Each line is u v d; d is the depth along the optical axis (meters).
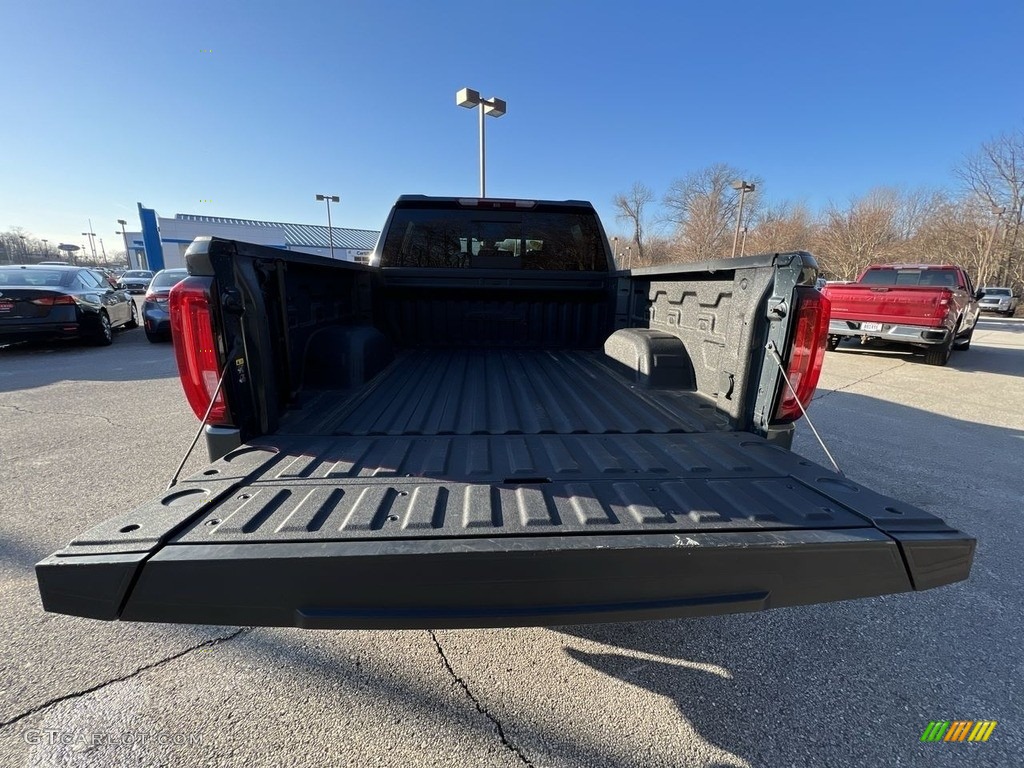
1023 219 36.47
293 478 1.52
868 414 5.73
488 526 1.28
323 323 2.79
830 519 1.36
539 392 2.68
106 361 8.12
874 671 1.92
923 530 1.33
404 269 3.72
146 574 1.13
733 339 2.15
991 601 2.36
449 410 2.33
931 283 10.34
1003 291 32.34
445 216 3.87
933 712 1.74
